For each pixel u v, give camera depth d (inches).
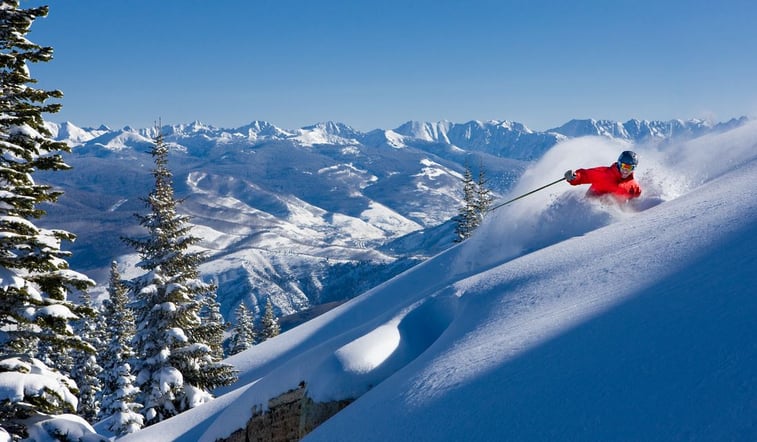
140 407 856.9
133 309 785.6
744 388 96.7
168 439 462.6
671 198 340.8
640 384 114.2
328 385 284.2
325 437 193.2
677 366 113.9
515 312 215.3
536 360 151.5
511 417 127.3
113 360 1143.0
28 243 377.4
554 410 120.8
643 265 197.8
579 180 363.3
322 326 639.1
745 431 86.9
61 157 410.9
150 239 792.9
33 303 374.6
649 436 97.3
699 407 97.9
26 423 372.8
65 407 362.9
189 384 781.3
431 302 317.1
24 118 385.4
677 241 208.7
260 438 378.3
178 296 777.6
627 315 152.8
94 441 371.6
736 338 113.1
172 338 751.7
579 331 157.8
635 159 345.4
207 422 458.0
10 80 385.1
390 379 220.4
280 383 375.9
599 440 103.0
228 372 738.2
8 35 378.3
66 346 388.5
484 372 161.0
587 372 130.1
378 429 166.1
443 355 200.7
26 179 393.1
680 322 132.5
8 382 349.7
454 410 146.9
